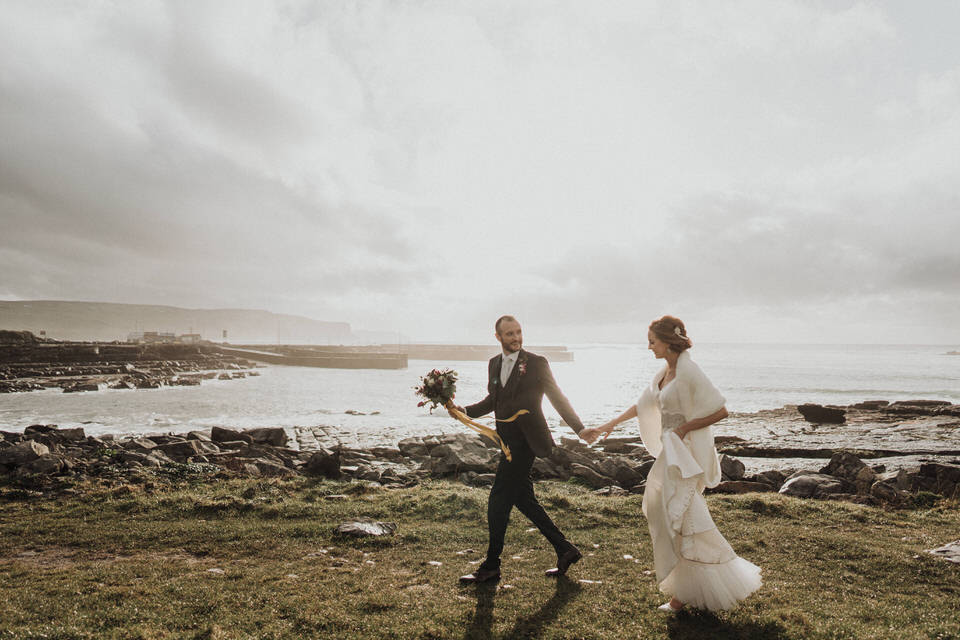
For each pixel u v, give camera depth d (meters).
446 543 5.86
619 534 6.14
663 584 3.80
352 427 24.69
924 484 9.66
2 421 26.02
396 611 3.88
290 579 4.64
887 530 6.48
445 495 7.86
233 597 4.15
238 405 33.78
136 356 71.56
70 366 56.94
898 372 82.06
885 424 25.39
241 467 11.77
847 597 4.21
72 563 5.27
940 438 20.55
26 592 4.23
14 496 8.25
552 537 4.61
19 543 5.90
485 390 44.69
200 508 7.31
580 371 90.12
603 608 3.90
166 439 16.50
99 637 3.36
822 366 103.25
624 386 54.53
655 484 3.79
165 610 3.88
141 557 5.45
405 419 27.56
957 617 3.79
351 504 7.66
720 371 83.50
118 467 11.36
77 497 8.19
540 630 3.54
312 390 45.44
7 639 3.28
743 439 19.64
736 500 7.70
